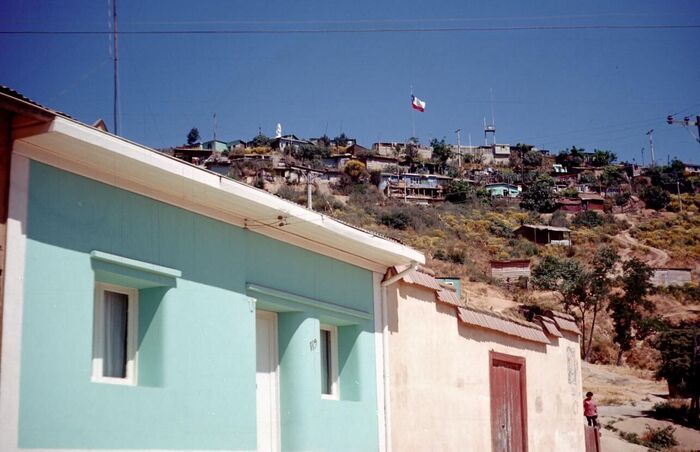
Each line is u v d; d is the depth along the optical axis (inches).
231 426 438.0
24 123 337.7
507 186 4471.0
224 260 449.7
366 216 3420.3
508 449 688.4
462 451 632.4
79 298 362.0
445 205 4037.9
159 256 407.2
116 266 382.6
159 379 400.8
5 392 326.3
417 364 601.3
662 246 3641.7
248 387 452.8
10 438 326.6
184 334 416.5
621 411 1537.9
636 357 2313.0
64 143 350.9
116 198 387.5
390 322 582.2
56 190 358.3
